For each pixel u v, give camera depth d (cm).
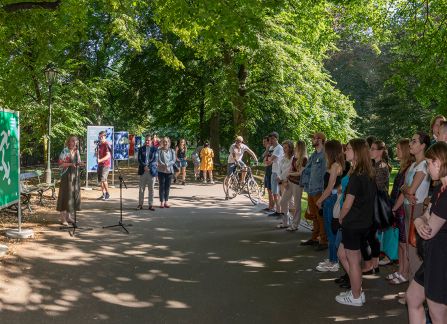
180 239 871
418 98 1371
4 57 1523
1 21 1200
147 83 2662
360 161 521
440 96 1327
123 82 2606
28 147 1997
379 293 578
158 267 683
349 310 520
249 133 2769
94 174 2172
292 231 953
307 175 819
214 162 2636
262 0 979
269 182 1207
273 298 559
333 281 626
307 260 733
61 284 593
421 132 554
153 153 1210
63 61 2139
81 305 527
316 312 515
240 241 861
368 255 622
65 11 1298
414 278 398
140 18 2422
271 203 1215
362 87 4216
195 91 2662
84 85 1959
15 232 830
